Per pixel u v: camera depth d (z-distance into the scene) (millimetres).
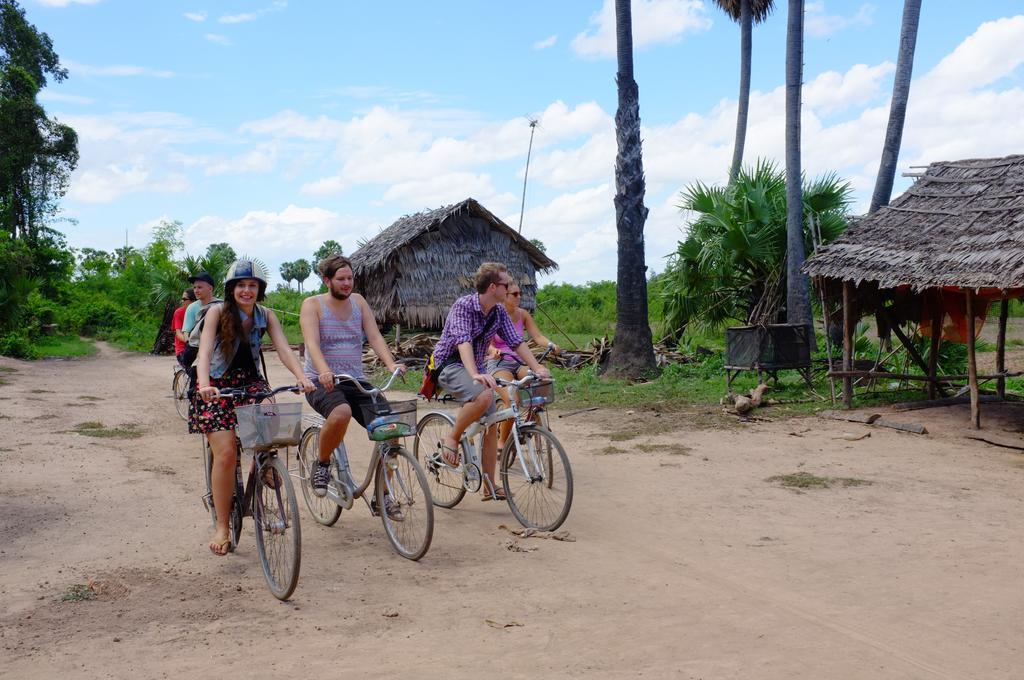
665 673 3855
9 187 44500
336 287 5688
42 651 4082
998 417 10602
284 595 4719
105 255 63688
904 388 13156
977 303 11781
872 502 6949
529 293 24672
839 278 11570
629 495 7285
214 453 5348
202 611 4609
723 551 5715
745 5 24734
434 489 7012
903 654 4070
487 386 6113
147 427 11086
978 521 6379
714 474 8047
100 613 4570
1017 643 4188
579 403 12977
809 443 9555
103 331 39031
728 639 4254
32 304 37125
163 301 37438
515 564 5445
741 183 17562
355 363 5816
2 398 13711
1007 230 10016
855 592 4906
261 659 4004
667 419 11320
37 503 6875
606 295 41156
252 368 5266
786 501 7020
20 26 46656
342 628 4383
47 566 5352
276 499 4859
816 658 4027
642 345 15844
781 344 12531
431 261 22688
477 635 4297
